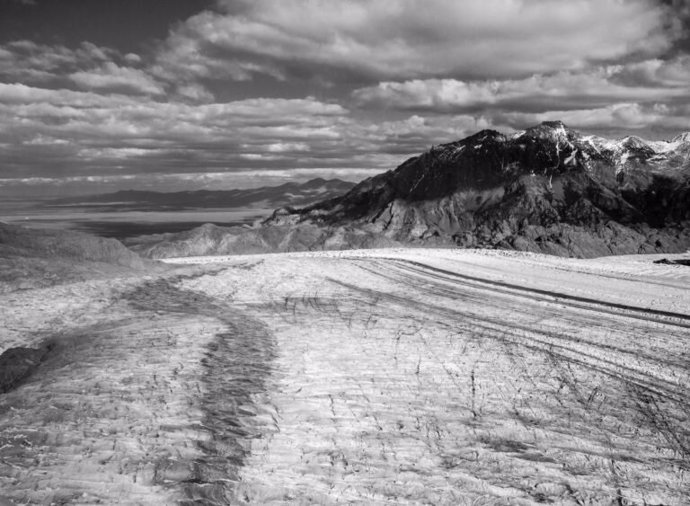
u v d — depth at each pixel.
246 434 7.66
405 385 10.53
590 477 6.80
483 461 7.15
